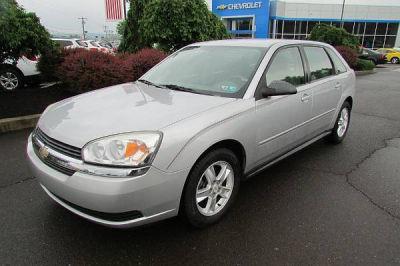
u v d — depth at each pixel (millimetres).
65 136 2570
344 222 3115
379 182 3967
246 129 3100
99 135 2477
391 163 4566
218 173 3029
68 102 3297
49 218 3102
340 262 2582
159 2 9898
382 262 2586
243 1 35375
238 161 3156
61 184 2482
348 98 5254
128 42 11516
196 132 2643
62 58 8164
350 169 4340
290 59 3953
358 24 37375
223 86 3379
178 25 9953
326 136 5137
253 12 34781
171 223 3047
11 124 5816
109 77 7340
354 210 3328
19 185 3740
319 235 2914
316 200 3516
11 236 2834
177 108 2893
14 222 3033
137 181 2363
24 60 9320
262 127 3311
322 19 36281
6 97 7359
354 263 2572
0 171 4098
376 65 26875
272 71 3572
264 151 3453
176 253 2668
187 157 2576
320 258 2625
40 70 8336
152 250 2699
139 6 10898
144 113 2781
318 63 4520
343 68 5160
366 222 3119
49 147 2662
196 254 2660
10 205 3314
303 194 3641
